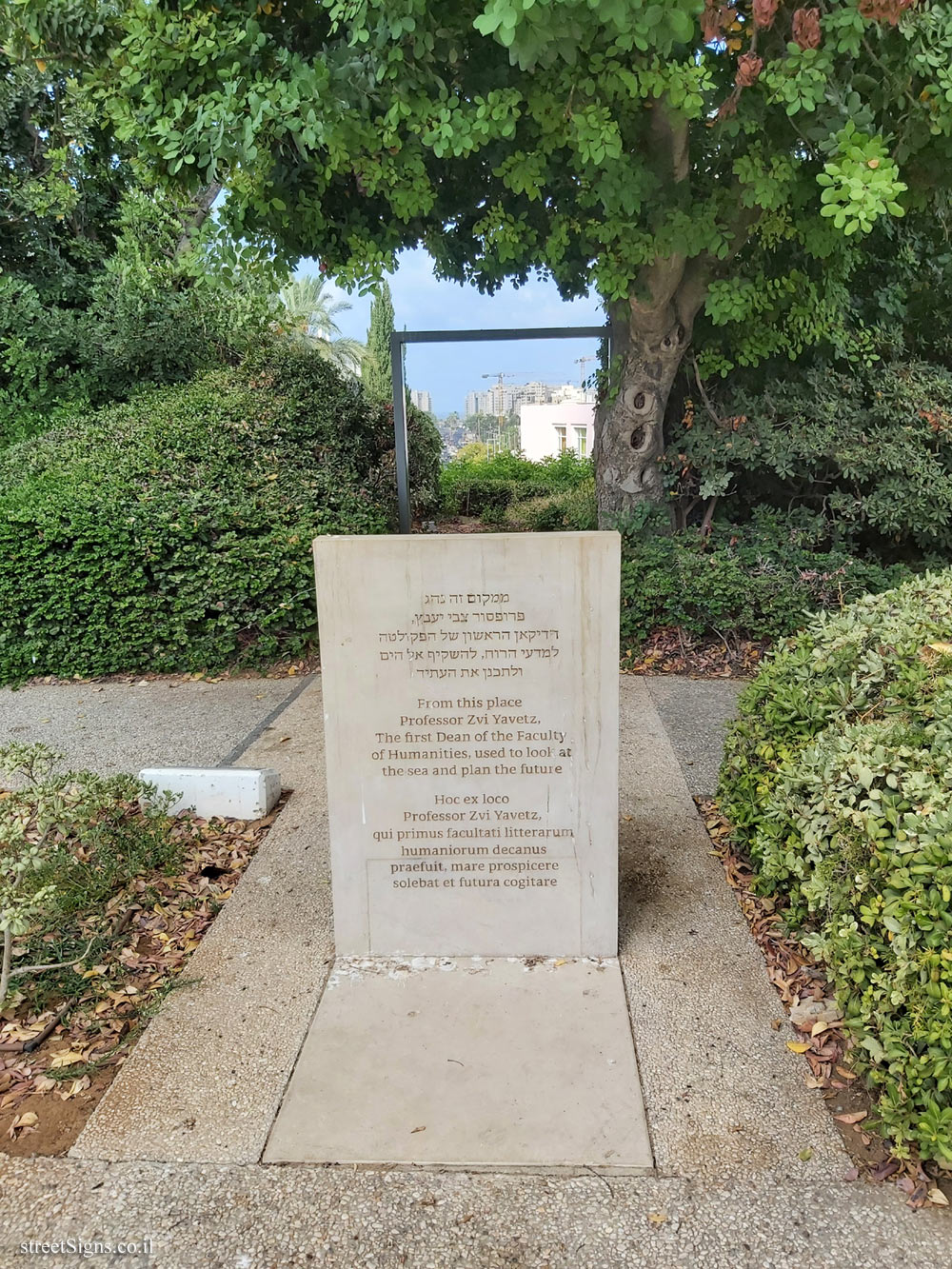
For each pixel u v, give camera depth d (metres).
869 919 2.22
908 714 2.83
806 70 4.24
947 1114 1.98
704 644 6.76
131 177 10.88
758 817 3.31
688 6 3.74
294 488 7.32
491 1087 2.43
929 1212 2.01
